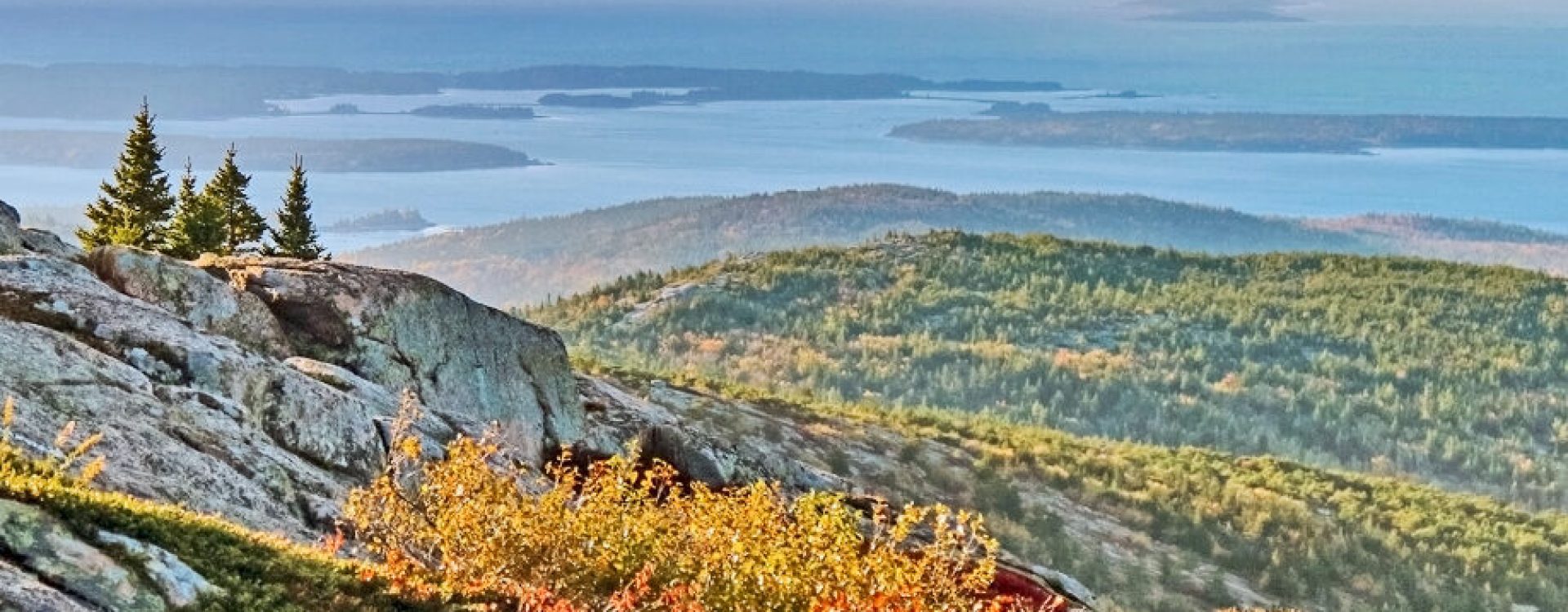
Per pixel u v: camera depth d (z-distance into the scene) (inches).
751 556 458.6
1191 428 7436.0
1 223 804.0
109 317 642.2
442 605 416.8
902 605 450.6
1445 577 2625.5
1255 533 2642.7
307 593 382.9
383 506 459.8
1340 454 7357.3
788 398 3021.7
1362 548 2687.0
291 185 3048.7
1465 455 7126.0
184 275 841.5
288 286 914.7
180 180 2677.2
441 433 797.2
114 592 323.3
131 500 379.2
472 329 994.1
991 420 3742.6
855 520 485.7
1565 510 6348.4
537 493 786.8
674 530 479.2
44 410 496.4
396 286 956.0
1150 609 2068.2
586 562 451.8
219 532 386.6
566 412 1040.8
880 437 2768.2
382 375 912.9
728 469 1096.8
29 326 567.5
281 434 645.3
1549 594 2568.9
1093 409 7682.1
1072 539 2337.6
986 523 2305.6
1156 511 2667.3
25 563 315.0
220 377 637.3
